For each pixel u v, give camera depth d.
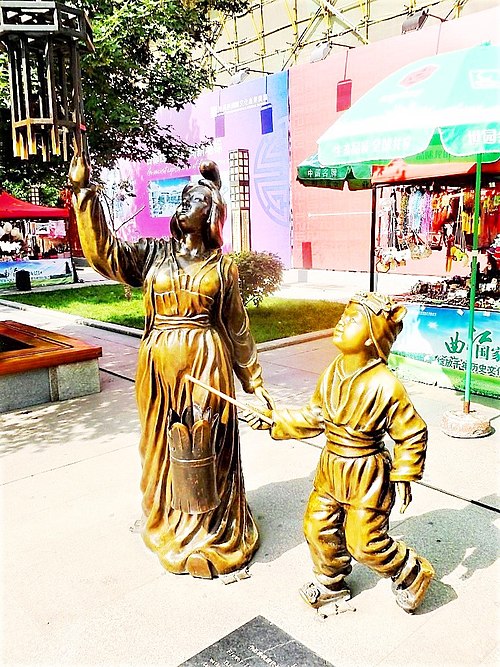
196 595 3.21
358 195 17.39
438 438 5.38
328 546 2.95
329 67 17.52
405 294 7.61
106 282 20.20
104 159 10.53
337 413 2.78
